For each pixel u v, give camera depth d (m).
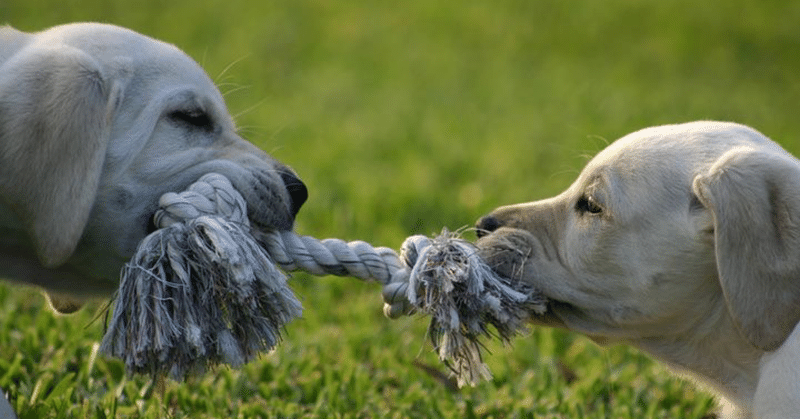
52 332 15.68
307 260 11.99
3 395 11.08
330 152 28.55
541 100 36.12
